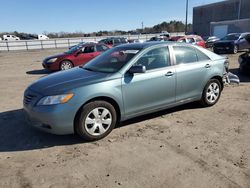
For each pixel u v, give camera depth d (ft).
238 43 66.18
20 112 20.66
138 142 14.60
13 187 10.84
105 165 12.32
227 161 12.42
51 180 11.25
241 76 33.27
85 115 14.28
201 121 17.51
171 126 16.72
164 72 16.90
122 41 76.33
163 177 11.25
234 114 18.75
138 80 15.80
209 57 19.83
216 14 182.39
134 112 16.12
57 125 13.80
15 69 49.60
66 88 14.11
